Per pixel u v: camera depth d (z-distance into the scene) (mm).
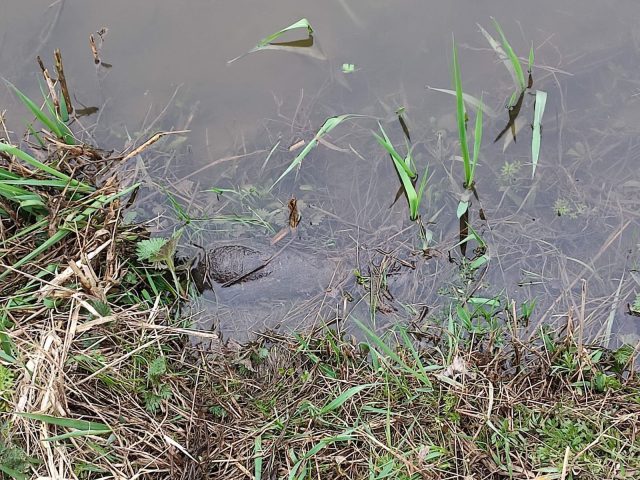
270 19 3857
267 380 2621
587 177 3275
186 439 2307
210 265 2996
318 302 2924
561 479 2137
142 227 3062
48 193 2859
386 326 2814
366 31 3816
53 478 2039
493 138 3443
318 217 3205
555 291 2900
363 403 2445
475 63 3705
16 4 3877
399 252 3057
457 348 2600
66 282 2580
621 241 3029
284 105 3605
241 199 3223
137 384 2412
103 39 3748
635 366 2605
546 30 3801
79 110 3547
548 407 2400
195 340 2744
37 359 2275
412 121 3500
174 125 3531
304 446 2330
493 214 3184
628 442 2277
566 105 3533
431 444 2295
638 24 3799
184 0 3922
